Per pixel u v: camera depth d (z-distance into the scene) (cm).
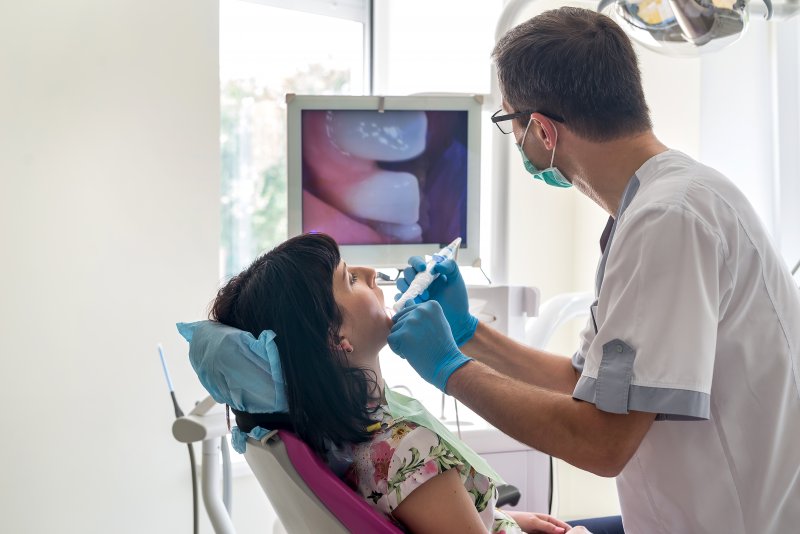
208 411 149
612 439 109
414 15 271
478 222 199
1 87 206
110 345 222
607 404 109
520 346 157
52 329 216
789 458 119
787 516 120
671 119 235
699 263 109
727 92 225
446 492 117
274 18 272
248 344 115
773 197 228
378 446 119
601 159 126
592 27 125
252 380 116
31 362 214
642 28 147
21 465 215
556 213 279
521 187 271
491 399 118
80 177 216
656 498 124
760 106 227
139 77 221
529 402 115
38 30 210
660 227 110
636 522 129
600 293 118
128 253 223
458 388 122
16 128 209
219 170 234
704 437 118
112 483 225
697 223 110
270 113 276
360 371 123
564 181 138
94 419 222
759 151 228
